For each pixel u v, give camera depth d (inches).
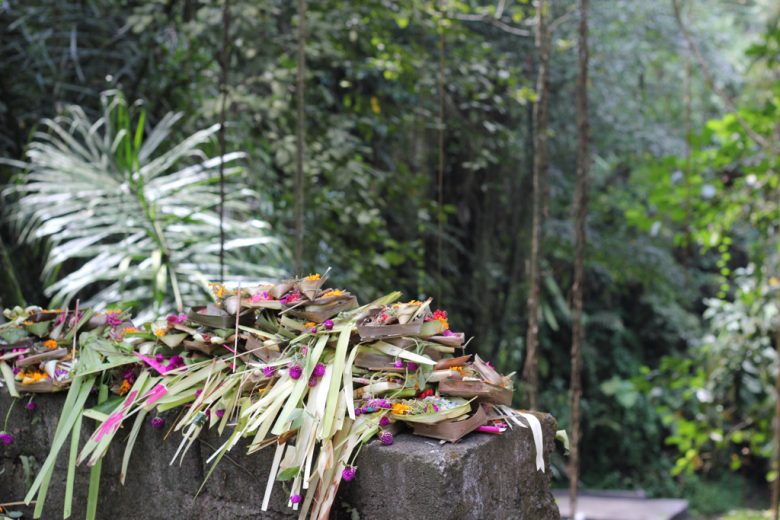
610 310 433.7
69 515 77.9
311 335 74.0
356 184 221.3
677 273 366.3
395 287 250.7
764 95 269.9
